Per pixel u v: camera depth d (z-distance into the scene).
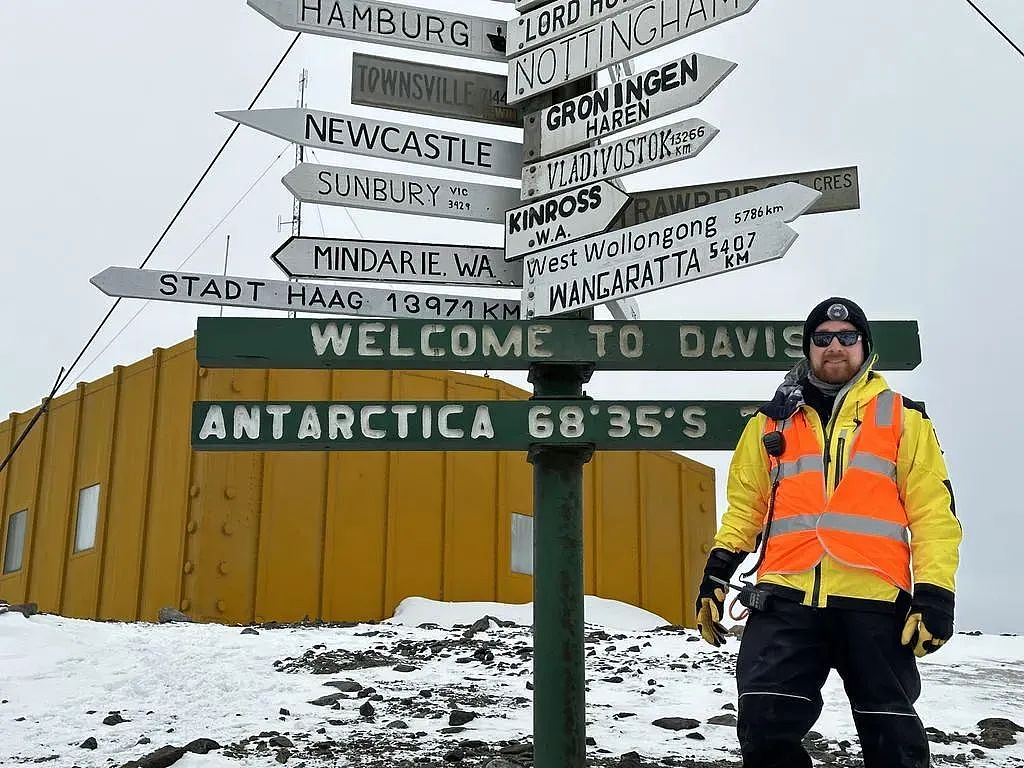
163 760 5.61
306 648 9.39
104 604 14.34
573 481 5.04
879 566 3.65
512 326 5.11
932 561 3.58
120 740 6.24
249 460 13.75
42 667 8.33
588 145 5.46
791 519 3.79
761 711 3.64
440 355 5.08
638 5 5.29
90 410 15.52
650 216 5.39
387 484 14.20
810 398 3.95
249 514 13.64
